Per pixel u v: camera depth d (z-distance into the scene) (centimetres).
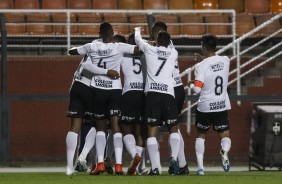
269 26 6544
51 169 5322
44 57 5809
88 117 4209
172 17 6606
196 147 4359
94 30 6556
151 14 5809
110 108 4159
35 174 4338
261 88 6072
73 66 5828
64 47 6116
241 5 7269
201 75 4238
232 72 5928
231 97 5819
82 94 4125
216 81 4275
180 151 4338
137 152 4406
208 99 4288
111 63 4153
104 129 4200
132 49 4175
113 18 6600
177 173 4206
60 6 7088
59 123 5772
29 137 5744
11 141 5722
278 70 6125
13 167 5600
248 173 4625
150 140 4191
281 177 4059
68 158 4169
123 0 7169
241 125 5838
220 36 6303
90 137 4219
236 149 5838
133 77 4297
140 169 4484
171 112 4172
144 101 4300
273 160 5322
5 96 5678
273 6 7244
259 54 6238
